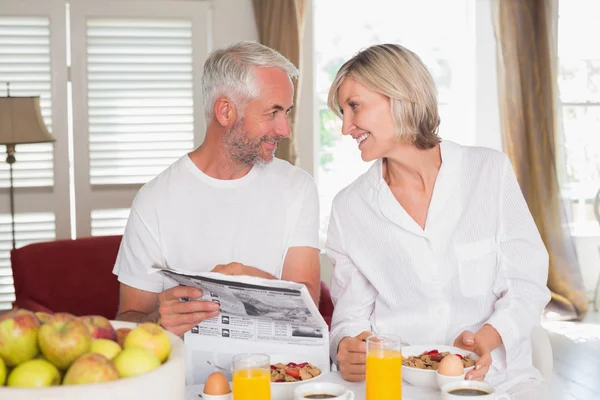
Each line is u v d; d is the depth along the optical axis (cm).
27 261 370
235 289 165
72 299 369
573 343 479
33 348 112
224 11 534
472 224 189
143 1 514
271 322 179
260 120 194
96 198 514
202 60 523
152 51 518
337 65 581
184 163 206
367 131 184
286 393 154
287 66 197
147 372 109
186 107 522
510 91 562
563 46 603
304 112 556
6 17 500
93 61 509
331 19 578
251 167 207
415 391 161
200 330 184
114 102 514
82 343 111
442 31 588
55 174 511
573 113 606
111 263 380
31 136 437
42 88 506
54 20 504
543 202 559
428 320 190
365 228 195
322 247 575
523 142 562
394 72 179
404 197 193
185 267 203
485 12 578
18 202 506
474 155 194
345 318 197
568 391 384
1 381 109
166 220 203
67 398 102
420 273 189
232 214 204
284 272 208
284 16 527
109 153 515
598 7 600
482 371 159
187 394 163
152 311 207
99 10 509
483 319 190
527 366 183
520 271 187
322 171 582
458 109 591
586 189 603
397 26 584
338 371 180
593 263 594
